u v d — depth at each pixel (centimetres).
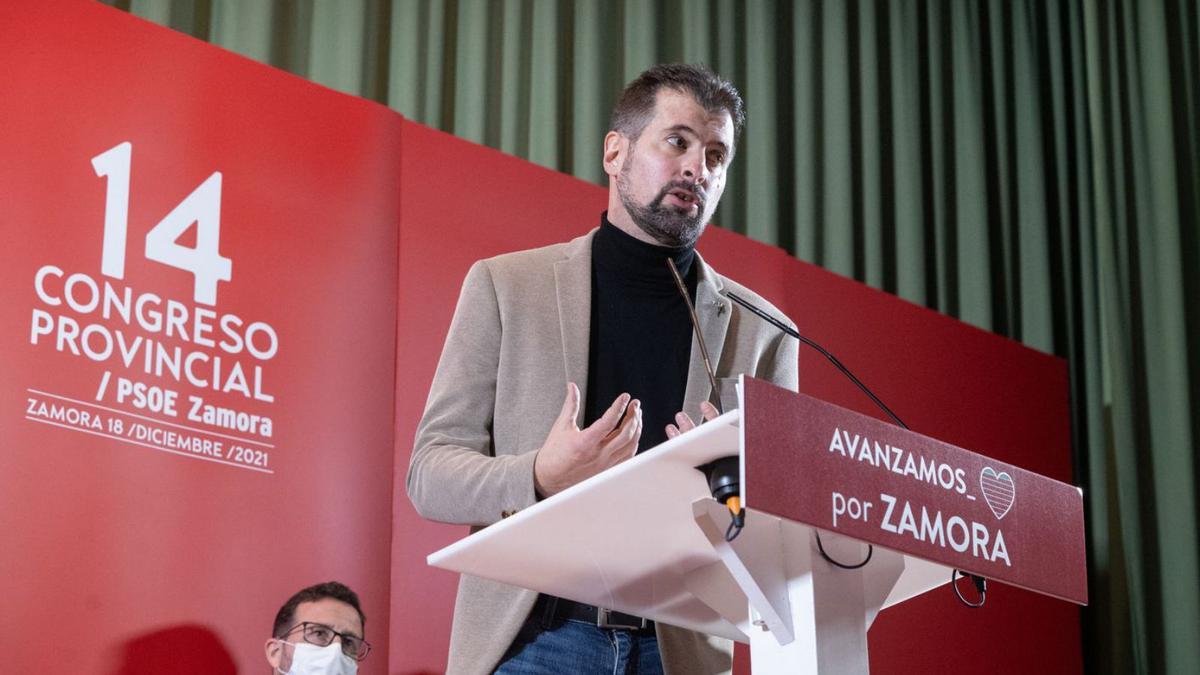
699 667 197
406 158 322
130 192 273
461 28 417
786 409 133
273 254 292
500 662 190
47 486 249
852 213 467
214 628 264
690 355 215
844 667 151
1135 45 480
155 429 265
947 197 486
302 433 286
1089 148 489
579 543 161
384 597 290
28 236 257
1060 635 421
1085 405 470
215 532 268
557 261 222
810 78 475
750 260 380
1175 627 430
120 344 264
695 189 219
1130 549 441
